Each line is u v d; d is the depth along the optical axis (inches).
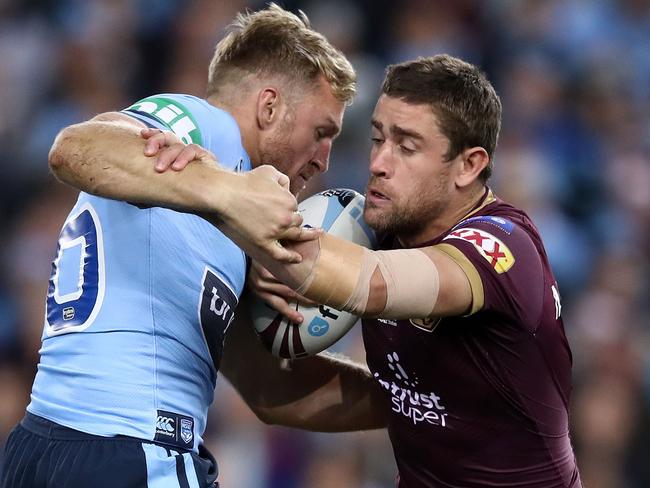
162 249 477.1
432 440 525.7
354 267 426.9
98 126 438.3
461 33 1499.8
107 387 466.0
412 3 1508.4
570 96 1432.1
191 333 485.7
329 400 611.5
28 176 1338.6
